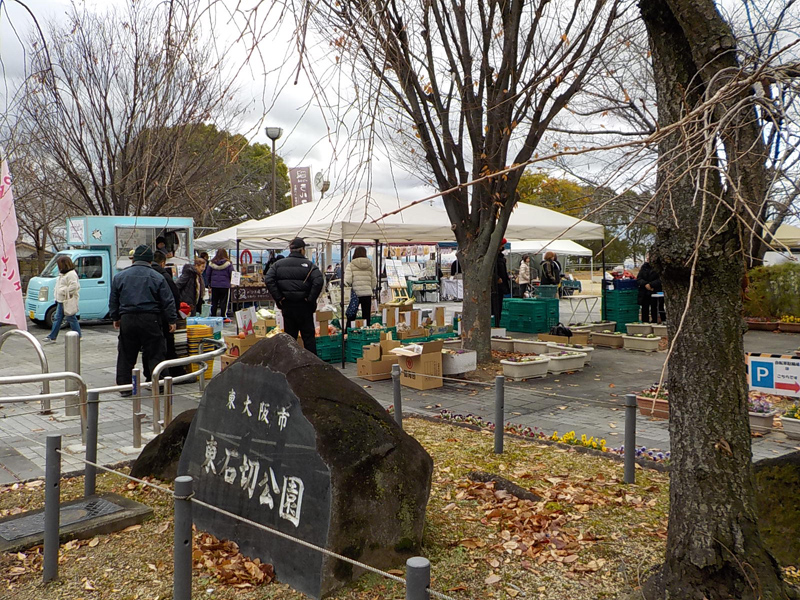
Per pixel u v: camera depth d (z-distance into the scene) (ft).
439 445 22.47
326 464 12.09
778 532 13.29
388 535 12.84
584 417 27.27
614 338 49.52
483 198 36.94
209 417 14.93
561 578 12.66
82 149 49.67
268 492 13.15
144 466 18.88
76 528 14.62
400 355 32.96
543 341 43.68
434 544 14.15
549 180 47.03
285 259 35.09
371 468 12.70
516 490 17.34
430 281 96.22
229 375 14.52
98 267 59.98
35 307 59.21
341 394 13.34
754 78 7.59
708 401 10.72
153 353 29.35
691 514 10.75
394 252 81.66
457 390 33.04
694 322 10.75
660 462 19.97
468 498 17.10
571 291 93.61
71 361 27.09
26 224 93.86
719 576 10.47
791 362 26.71
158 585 12.53
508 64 32.89
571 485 17.95
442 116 35.40
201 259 55.88
